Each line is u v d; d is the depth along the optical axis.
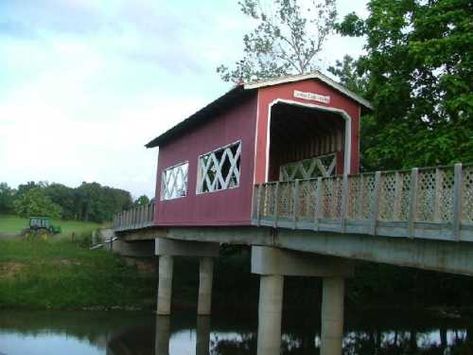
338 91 17.52
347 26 20.31
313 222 13.52
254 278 35.47
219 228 20.97
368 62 18.77
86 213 85.25
